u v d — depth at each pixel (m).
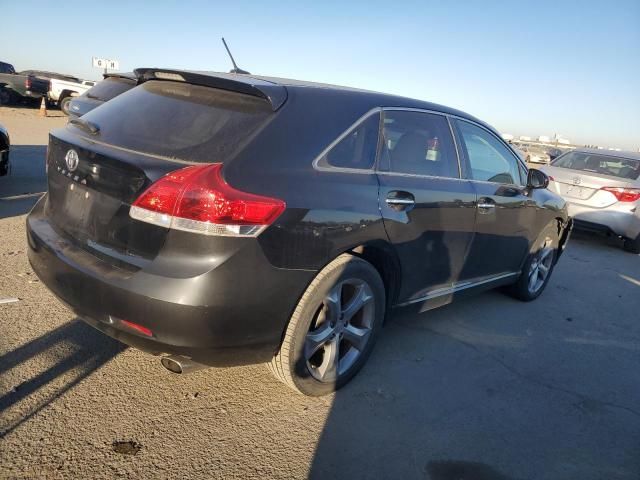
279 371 2.88
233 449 2.59
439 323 4.50
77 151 2.82
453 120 4.02
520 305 5.27
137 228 2.48
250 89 2.78
